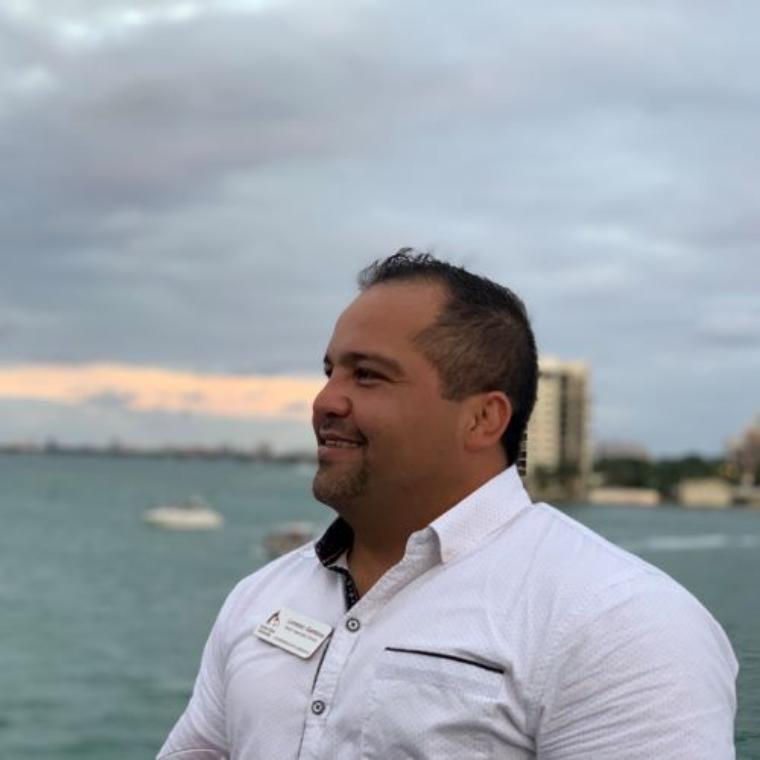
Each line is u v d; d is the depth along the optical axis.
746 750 2.60
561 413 114.94
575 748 2.03
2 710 20.73
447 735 2.08
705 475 151.00
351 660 2.24
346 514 2.38
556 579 2.14
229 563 59.72
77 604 40.50
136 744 18.12
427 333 2.28
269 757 2.28
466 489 2.33
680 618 2.05
